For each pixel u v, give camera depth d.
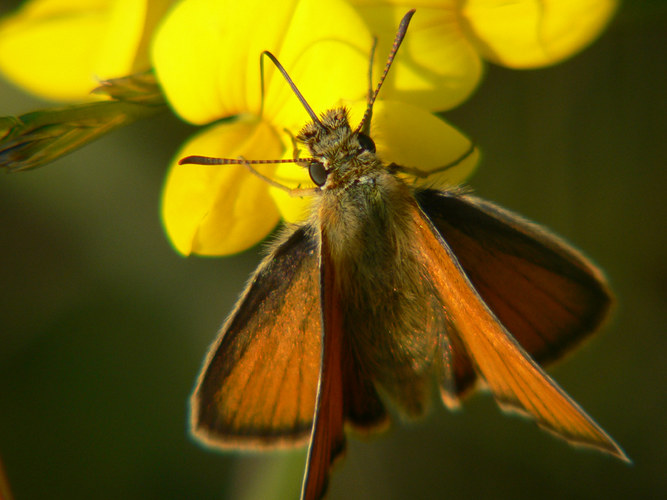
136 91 0.09
